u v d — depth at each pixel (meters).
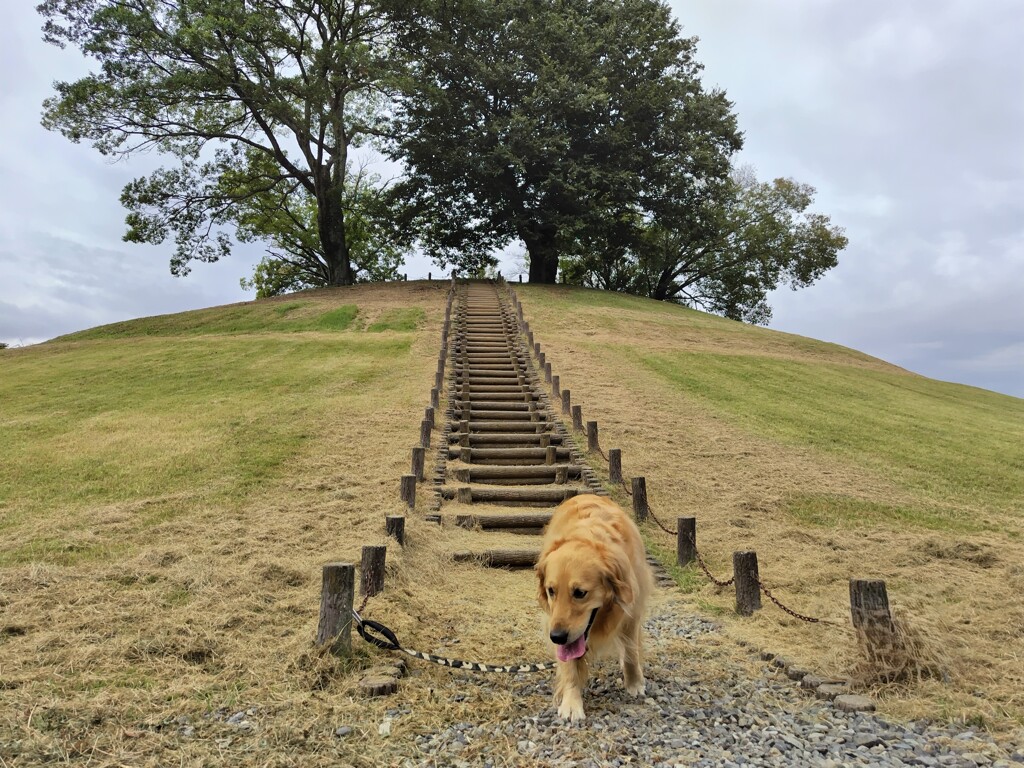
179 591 5.89
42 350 23.00
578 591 3.80
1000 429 16.08
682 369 19.50
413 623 5.45
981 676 4.36
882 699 4.18
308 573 6.34
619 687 4.50
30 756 3.33
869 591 4.62
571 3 38.00
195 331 25.58
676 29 39.28
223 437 12.02
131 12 26.70
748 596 6.11
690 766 3.41
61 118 27.55
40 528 7.69
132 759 3.36
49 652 4.60
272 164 36.62
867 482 11.27
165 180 32.47
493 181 35.47
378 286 34.03
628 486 10.46
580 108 33.72
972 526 9.30
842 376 21.30
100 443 11.65
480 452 11.45
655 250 42.84
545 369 17.50
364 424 12.99
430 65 35.59
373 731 3.77
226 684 4.27
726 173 39.09
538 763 3.45
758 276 46.75
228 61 29.12
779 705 4.18
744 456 12.36
